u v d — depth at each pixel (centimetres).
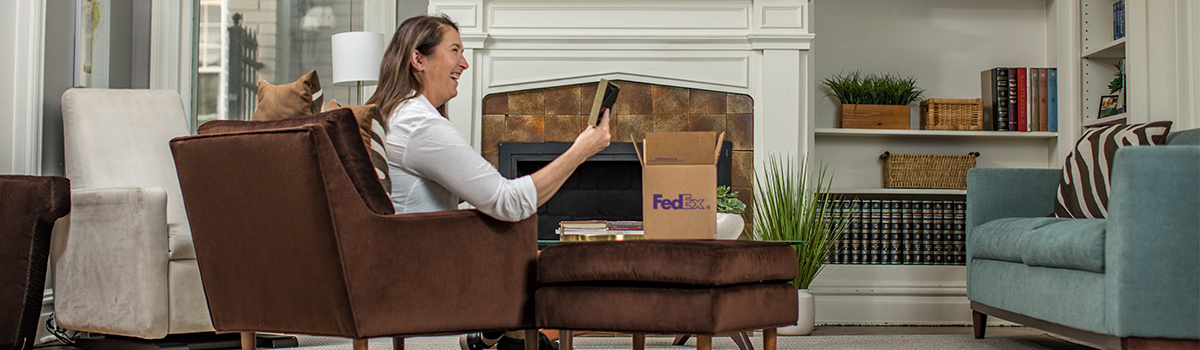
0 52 276
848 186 400
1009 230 275
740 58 378
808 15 379
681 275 157
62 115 297
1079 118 378
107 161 278
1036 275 254
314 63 415
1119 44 348
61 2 301
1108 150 268
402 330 152
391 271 150
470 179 157
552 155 376
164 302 245
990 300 288
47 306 289
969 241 308
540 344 217
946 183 382
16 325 204
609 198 392
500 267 165
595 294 164
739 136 377
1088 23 379
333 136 148
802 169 373
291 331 155
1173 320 209
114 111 287
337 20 414
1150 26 324
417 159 159
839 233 354
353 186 147
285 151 145
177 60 358
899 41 408
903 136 402
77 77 306
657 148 180
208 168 159
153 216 243
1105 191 263
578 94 378
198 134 166
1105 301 215
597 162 391
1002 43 409
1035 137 400
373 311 148
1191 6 300
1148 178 210
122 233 245
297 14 412
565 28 378
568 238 197
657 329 158
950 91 408
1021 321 267
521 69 378
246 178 153
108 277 249
